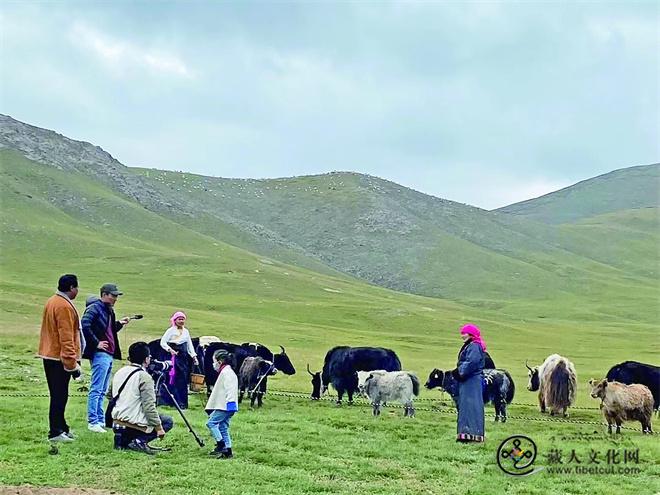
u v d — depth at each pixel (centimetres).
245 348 2362
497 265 15712
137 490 1104
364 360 2331
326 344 4925
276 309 7719
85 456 1268
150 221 14175
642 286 15562
